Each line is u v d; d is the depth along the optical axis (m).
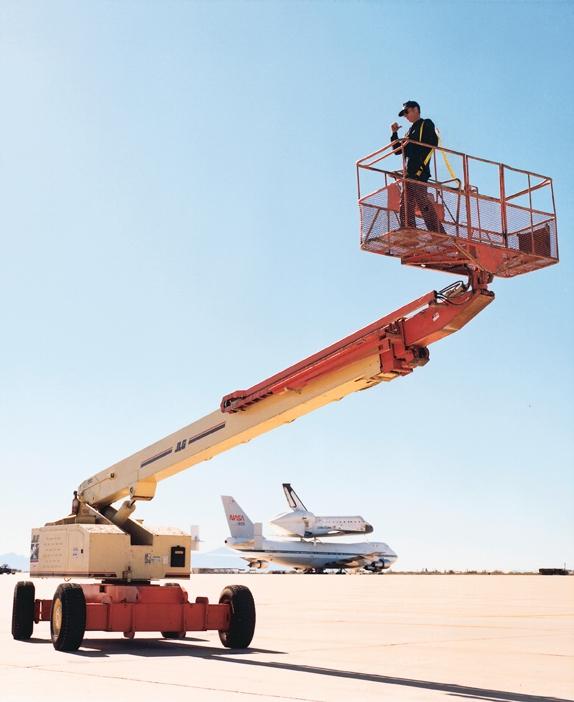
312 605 33.59
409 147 12.39
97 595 16.27
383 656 15.26
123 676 11.70
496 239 12.55
